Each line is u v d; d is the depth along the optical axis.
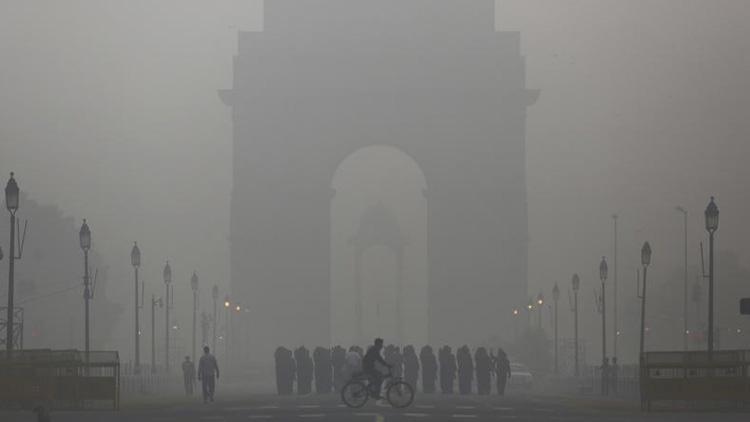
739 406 179.00
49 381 180.12
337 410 174.75
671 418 157.50
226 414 165.62
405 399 179.12
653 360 179.62
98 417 158.75
